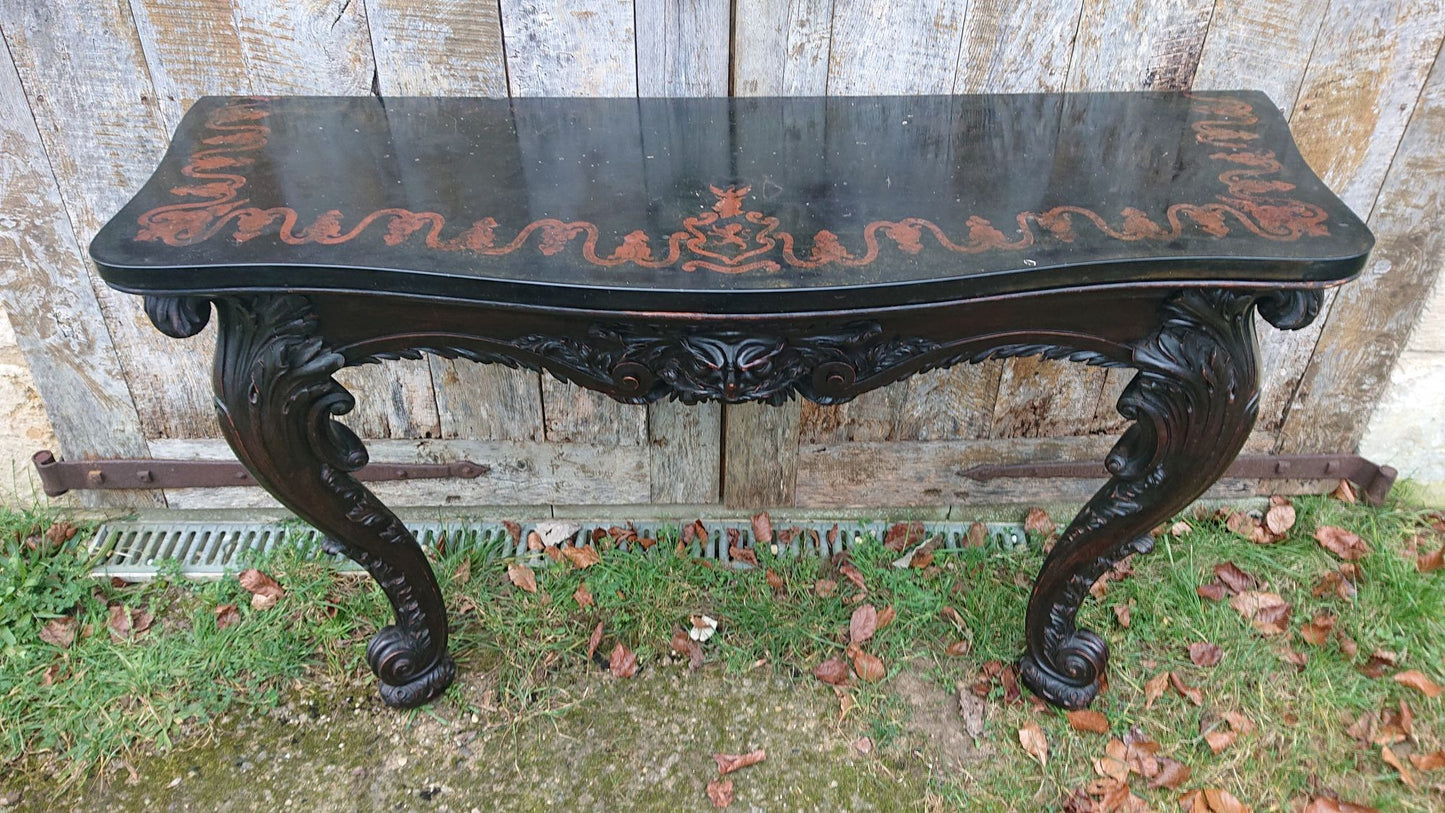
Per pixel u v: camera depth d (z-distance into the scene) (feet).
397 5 4.86
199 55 4.96
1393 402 6.38
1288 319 3.72
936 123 4.72
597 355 3.71
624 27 4.99
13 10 4.69
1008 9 4.99
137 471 6.29
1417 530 6.64
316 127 4.51
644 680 5.73
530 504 6.71
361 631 5.93
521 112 4.82
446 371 5.93
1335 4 4.96
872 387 3.85
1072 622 5.21
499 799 5.08
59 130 5.08
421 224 3.67
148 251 3.39
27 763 5.16
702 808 5.06
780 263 3.43
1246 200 3.84
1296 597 6.18
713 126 4.70
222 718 5.44
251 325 3.69
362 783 5.14
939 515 6.89
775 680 5.73
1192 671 5.71
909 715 5.52
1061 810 5.02
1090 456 6.49
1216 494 6.86
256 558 6.34
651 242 3.58
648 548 6.63
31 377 5.91
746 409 6.11
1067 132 4.57
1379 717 5.41
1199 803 4.98
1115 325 3.81
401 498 6.55
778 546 6.66
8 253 5.40
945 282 3.36
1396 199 5.58
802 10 4.95
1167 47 5.14
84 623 5.90
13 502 6.45
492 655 5.84
